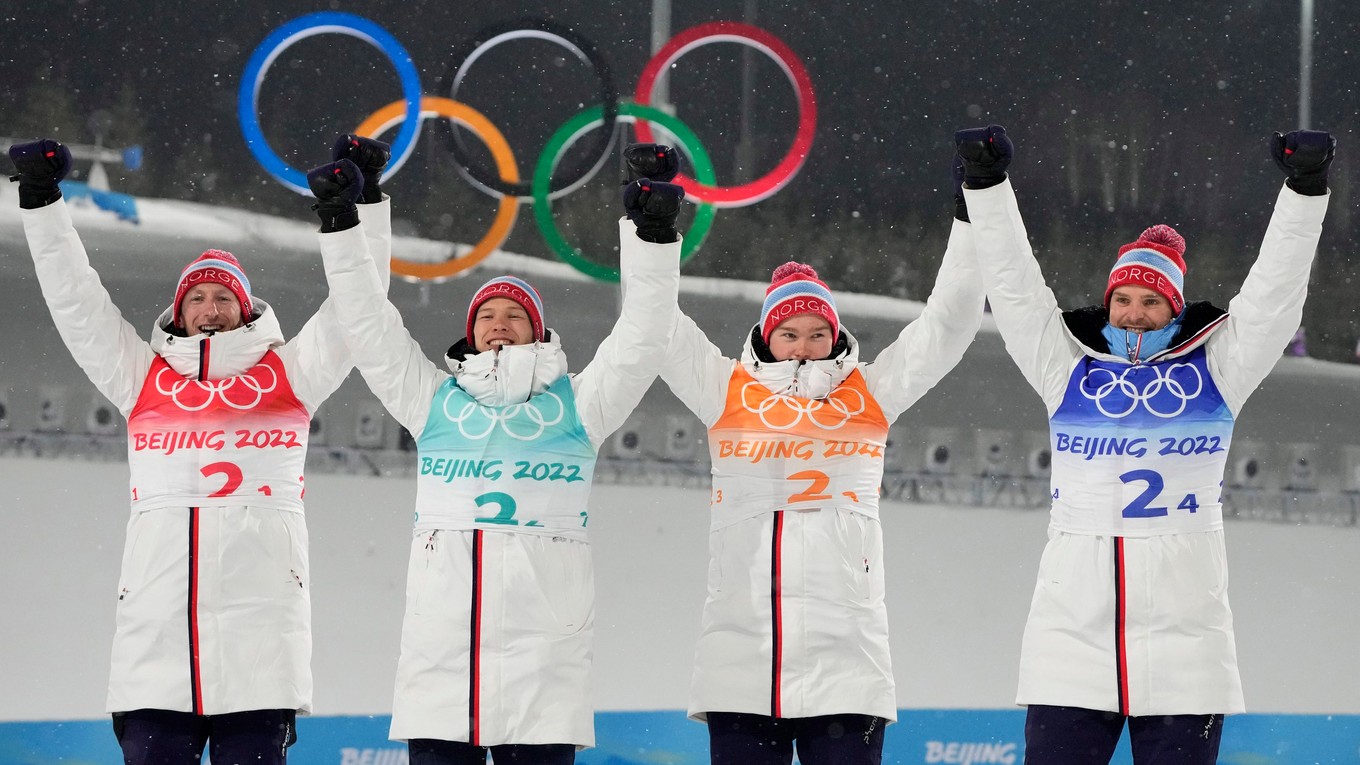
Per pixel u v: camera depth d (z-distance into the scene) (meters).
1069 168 33.12
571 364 29.95
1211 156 33.12
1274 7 33.25
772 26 32.91
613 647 20.27
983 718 18.14
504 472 10.77
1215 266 32.84
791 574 11.07
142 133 29.59
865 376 11.86
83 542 22.31
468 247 30.52
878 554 11.41
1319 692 20.55
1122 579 10.31
